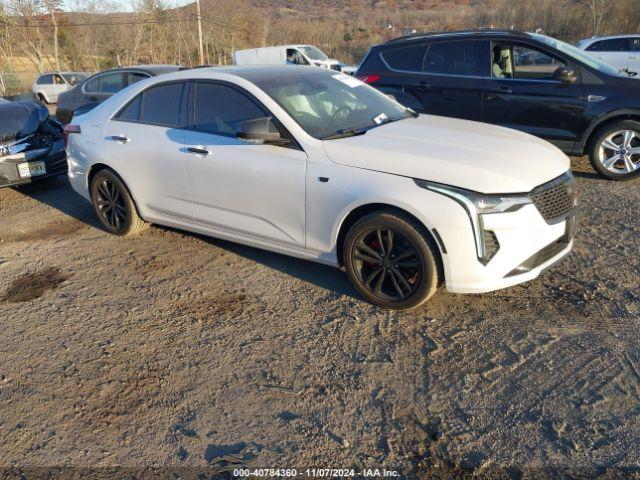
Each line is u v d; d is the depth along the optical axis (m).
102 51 43.66
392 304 3.77
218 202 4.47
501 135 4.18
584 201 5.77
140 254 5.02
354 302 3.96
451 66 7.07
